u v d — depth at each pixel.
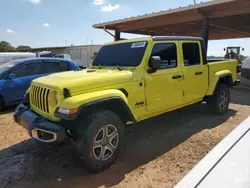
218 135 4.43
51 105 3.12
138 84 3.75
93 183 2.92
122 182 2.93
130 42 4.34
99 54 4.78
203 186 1.33
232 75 6.20
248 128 1.93
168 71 4.24
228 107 6.61
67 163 3.46
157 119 5.55
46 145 4.12
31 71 7.26
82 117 3.09
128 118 3.59
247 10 8.84
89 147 2.98
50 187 2.87
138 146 4.01
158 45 4.13
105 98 3.11
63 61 8.02
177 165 3.31
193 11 9.80
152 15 10.93
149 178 3.00
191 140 4.22
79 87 3.09
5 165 3.44
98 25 13.66
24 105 3.94
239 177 1.33
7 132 4.88
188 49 4.81
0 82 6.68
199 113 6.01
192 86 4.84
